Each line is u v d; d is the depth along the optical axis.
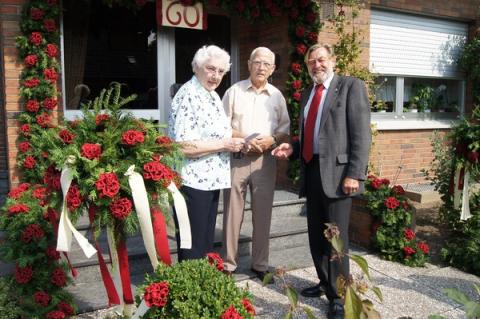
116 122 2.32
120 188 2.18
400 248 4.38
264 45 6.07
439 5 7.07
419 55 7.16
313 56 3.22
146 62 5.66
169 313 2.03
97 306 3.23
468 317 1.66
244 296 2.19
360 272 4.12
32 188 3.27
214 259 2.40
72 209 2.16
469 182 4.25
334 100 3.16
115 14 5.45
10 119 4.55
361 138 3.06
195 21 5.45
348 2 5.69
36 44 4.45
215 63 2.93
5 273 3.46
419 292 3.73
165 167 2.29
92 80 5.39
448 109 7.75
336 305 3.23
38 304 2.85
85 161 2.13
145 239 2.21
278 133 3.71
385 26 6.77
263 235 3.76
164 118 5.77
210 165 3.02
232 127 3.69
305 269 4.12
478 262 4.12
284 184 5.83
